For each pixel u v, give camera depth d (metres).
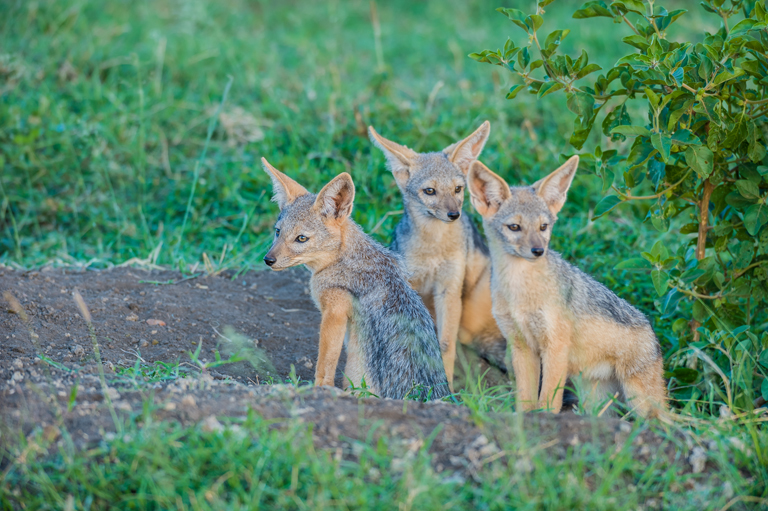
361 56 23.75
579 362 9.91
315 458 6.41
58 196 15.95
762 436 7.39
